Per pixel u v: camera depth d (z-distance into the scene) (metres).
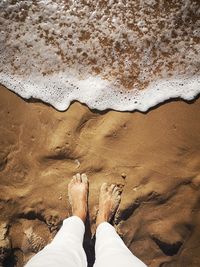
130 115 1.12
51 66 1.17
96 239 1.02
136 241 1.11
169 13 1.15
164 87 1.13
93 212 1.13
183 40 1.14
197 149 1.09
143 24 1.15
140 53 1.15
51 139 1.12
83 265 0.93
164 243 1.10
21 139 1.13
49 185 1.13
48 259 0.84
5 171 1.14
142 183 1.11
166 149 1.10
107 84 1.14
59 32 1.17
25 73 1.17
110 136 1.11
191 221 1.09
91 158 1.12
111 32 1.16
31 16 1.18
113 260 0.86
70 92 1.15
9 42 1.18
